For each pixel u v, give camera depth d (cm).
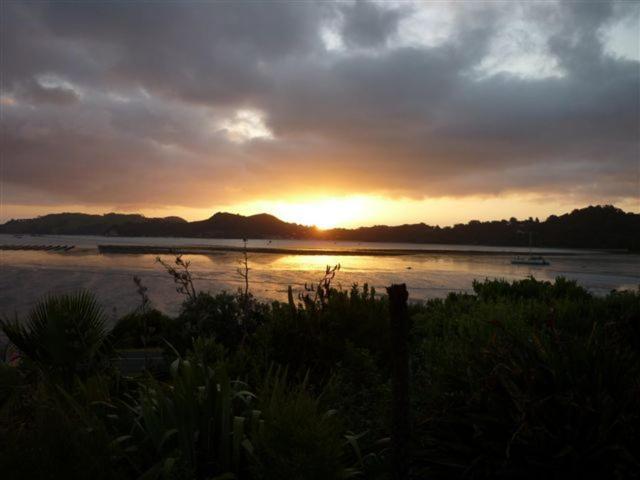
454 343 531
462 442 368
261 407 349
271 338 578
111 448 298
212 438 342
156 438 326
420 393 430
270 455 292
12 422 314
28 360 512
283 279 7294
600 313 809
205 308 768
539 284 1230
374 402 420
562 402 330
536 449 329
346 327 602
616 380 352
